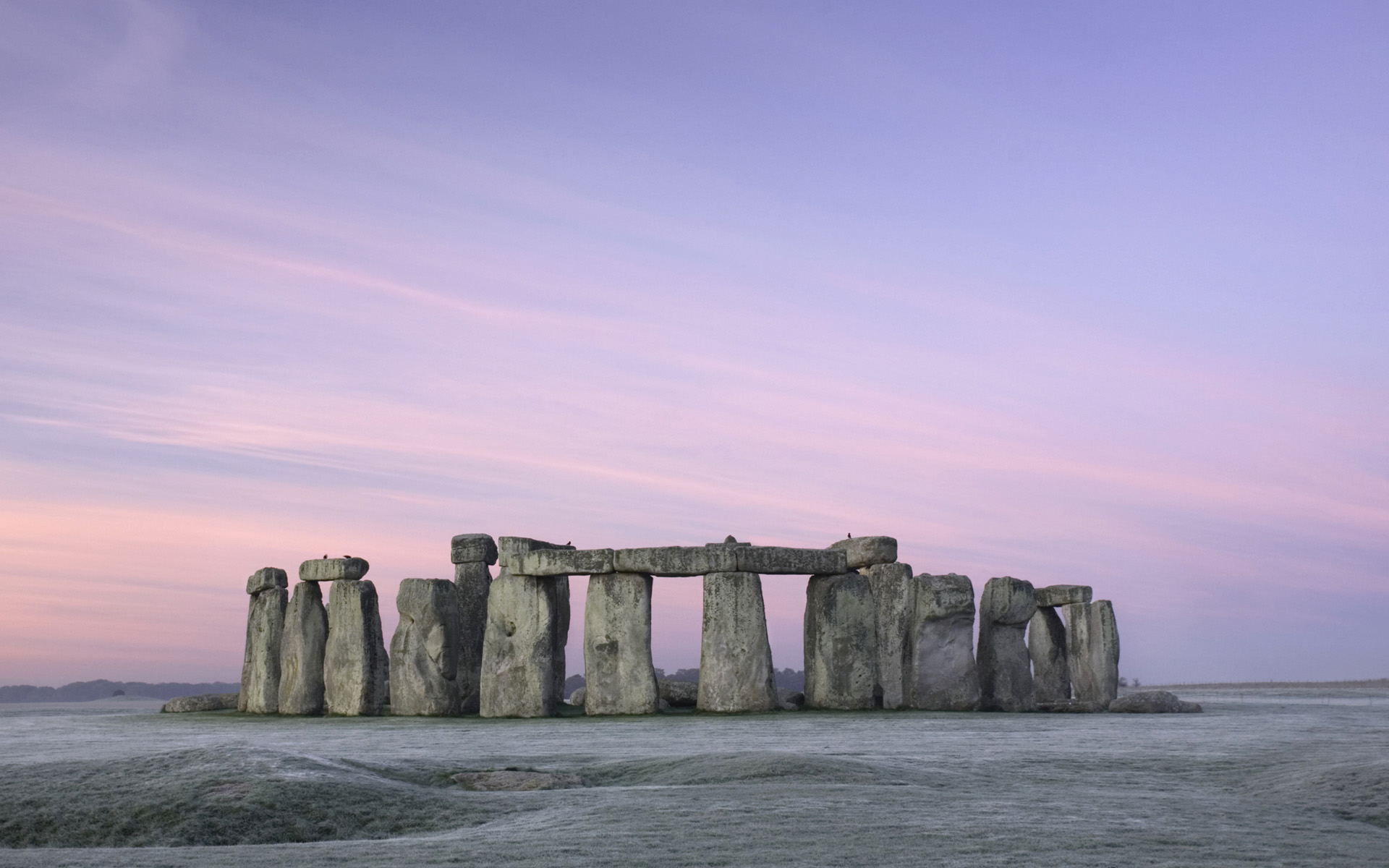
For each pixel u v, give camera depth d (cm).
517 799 1977
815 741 2864
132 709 5697
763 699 3922
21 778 2052
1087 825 1700
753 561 3959
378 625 4253
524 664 3972
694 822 1702
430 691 4100
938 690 4109
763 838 1591
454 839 1645
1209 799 1998
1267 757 2459
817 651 4028
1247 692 6944
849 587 4038
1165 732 3108
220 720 4047
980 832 1631
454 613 4212
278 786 1931
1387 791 1967
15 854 1578
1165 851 1527
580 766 2356
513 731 3281
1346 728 3259
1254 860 1491
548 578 4056
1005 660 4297
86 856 1554
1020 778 2219
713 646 3938
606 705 3928
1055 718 3700
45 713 5041
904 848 1520
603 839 1591
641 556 3959
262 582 4512
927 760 2431
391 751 2673
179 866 1468
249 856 1533
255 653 4500
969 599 4131
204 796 1898
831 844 1548
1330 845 1602
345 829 1823
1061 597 4666
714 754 2400
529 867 1428
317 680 4309
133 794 1938
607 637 3962
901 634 4203
